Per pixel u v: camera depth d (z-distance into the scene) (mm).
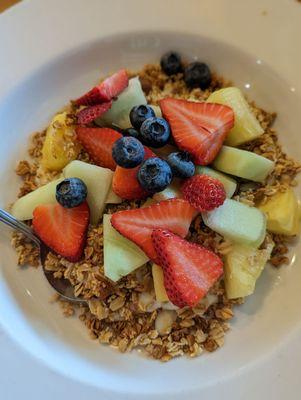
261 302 186
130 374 170
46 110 221
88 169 187
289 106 207
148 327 181
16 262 197
